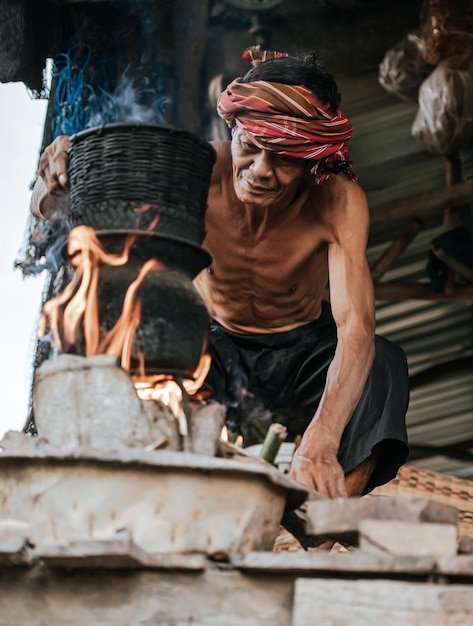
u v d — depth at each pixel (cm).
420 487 501
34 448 244
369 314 390
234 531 247
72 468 241
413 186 899
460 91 774
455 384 996
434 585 220
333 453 356
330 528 246
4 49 629
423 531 233
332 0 788
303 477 349
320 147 351
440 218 897
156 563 233
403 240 851
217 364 432
